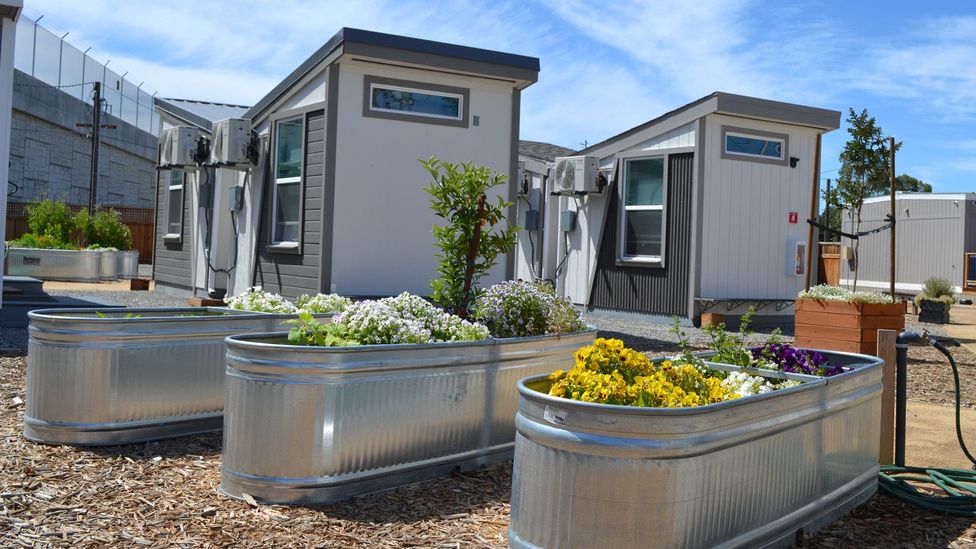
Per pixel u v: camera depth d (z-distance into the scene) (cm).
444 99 1105
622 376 381
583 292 1595
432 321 524
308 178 1085
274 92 1171
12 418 594
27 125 3167
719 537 346
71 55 3525
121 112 4125
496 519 419
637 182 1486
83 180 3666
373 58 1023
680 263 1399
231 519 406
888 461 536
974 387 864
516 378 529
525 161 1775
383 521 410
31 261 2048
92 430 531
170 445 544
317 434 429
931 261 3225
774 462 377
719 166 1391
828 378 411
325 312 676
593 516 326
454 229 626
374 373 447
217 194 1418
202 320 570
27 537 371
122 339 539
